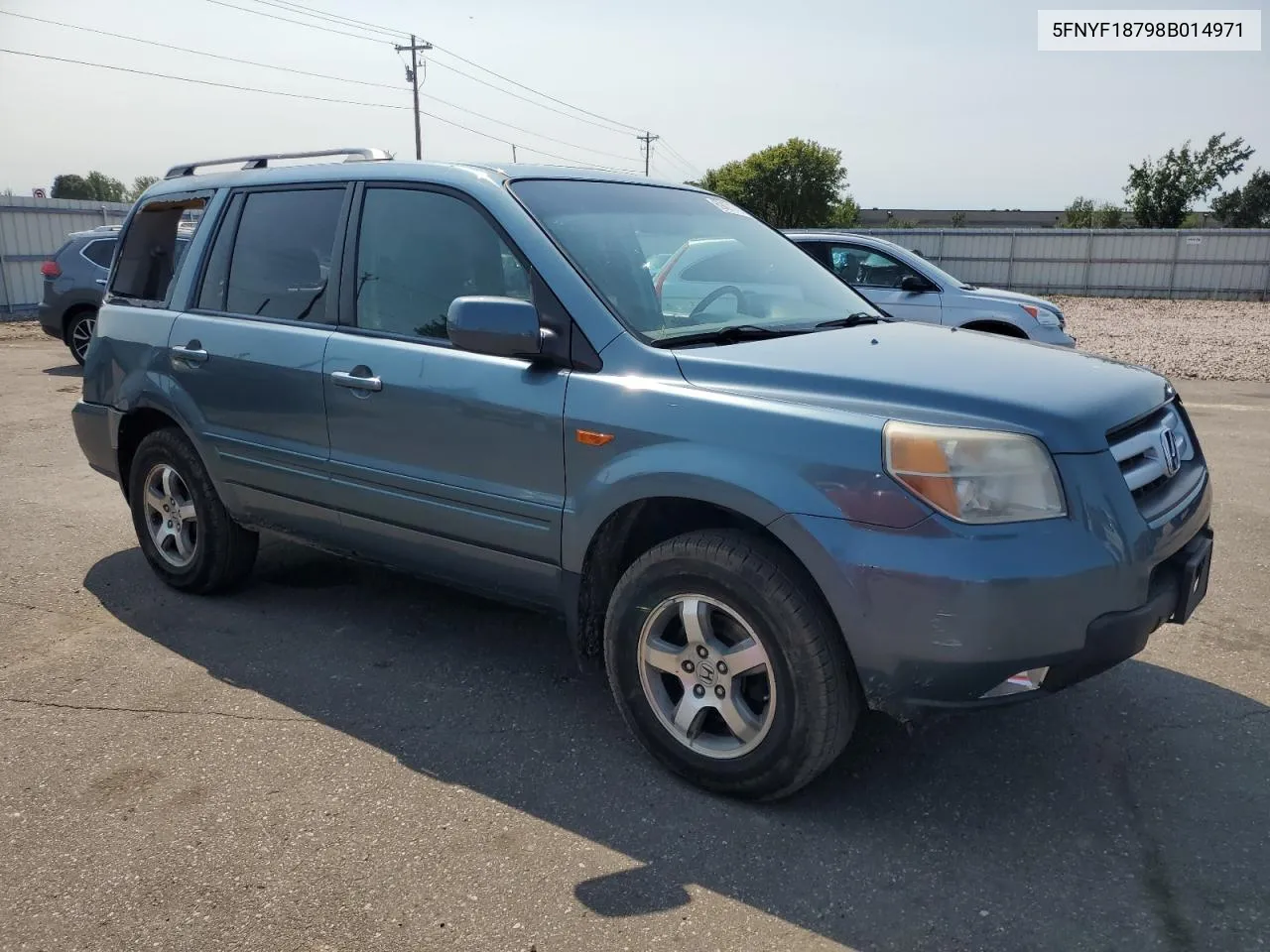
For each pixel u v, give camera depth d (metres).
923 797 3.05
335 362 3.78
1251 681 3.79
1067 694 3.70
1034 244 31.72
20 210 20.16
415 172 3.75
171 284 4.63
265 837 2.84
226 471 4.31
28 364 13.00
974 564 2.52
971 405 2.70
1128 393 3.00
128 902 2.56
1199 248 30.33
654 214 3.89
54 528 5.81
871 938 2.43
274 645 4.18
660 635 3.12
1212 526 5.71
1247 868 2.69
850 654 2.73
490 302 3.12
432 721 3.54
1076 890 2.61
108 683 3.81
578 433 3.10
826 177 62.94
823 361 3.01
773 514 2.72
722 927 2.47
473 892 2.61
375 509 3.77
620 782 3.14
